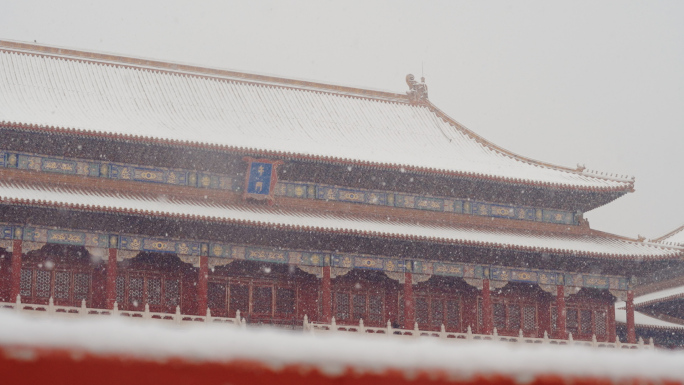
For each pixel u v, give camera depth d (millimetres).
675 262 75562
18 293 58500
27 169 63625
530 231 76500
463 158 78188
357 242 68125
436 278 73312
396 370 4488
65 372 4027
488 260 72188
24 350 3963
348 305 70438
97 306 62938
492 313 73875
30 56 73750
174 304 65500
